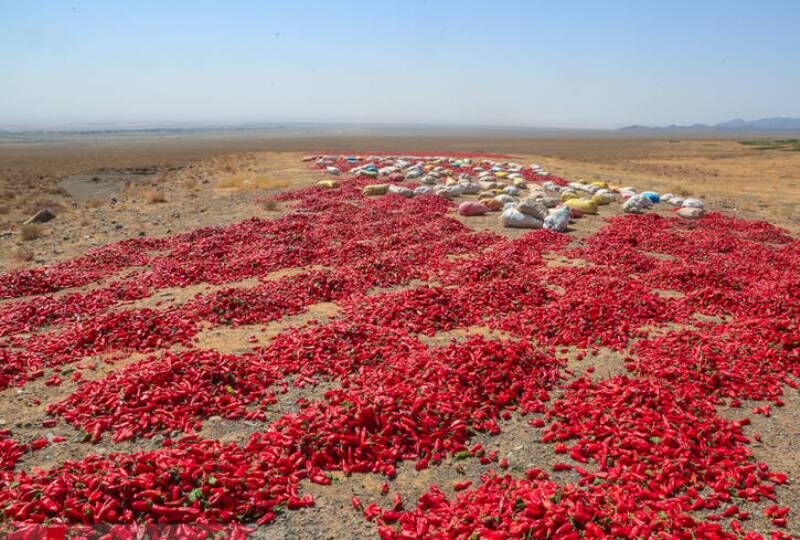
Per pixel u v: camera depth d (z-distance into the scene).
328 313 13.05
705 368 9.58
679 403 8.48
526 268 16.56
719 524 6.09
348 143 127.44
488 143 132.12
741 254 18.69
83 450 7.55
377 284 15.22
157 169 57.66
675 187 37.62
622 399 8.45
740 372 9.59
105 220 26.25
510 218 23.22
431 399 8.23
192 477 6.38
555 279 15.44
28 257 18.91
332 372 9.61
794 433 8.09
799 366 9.91
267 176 41.88
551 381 9.47
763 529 6.12
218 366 9.26
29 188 41.50
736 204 30.95
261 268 16.70
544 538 5.56
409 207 26.64
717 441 7.62
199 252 18.28
